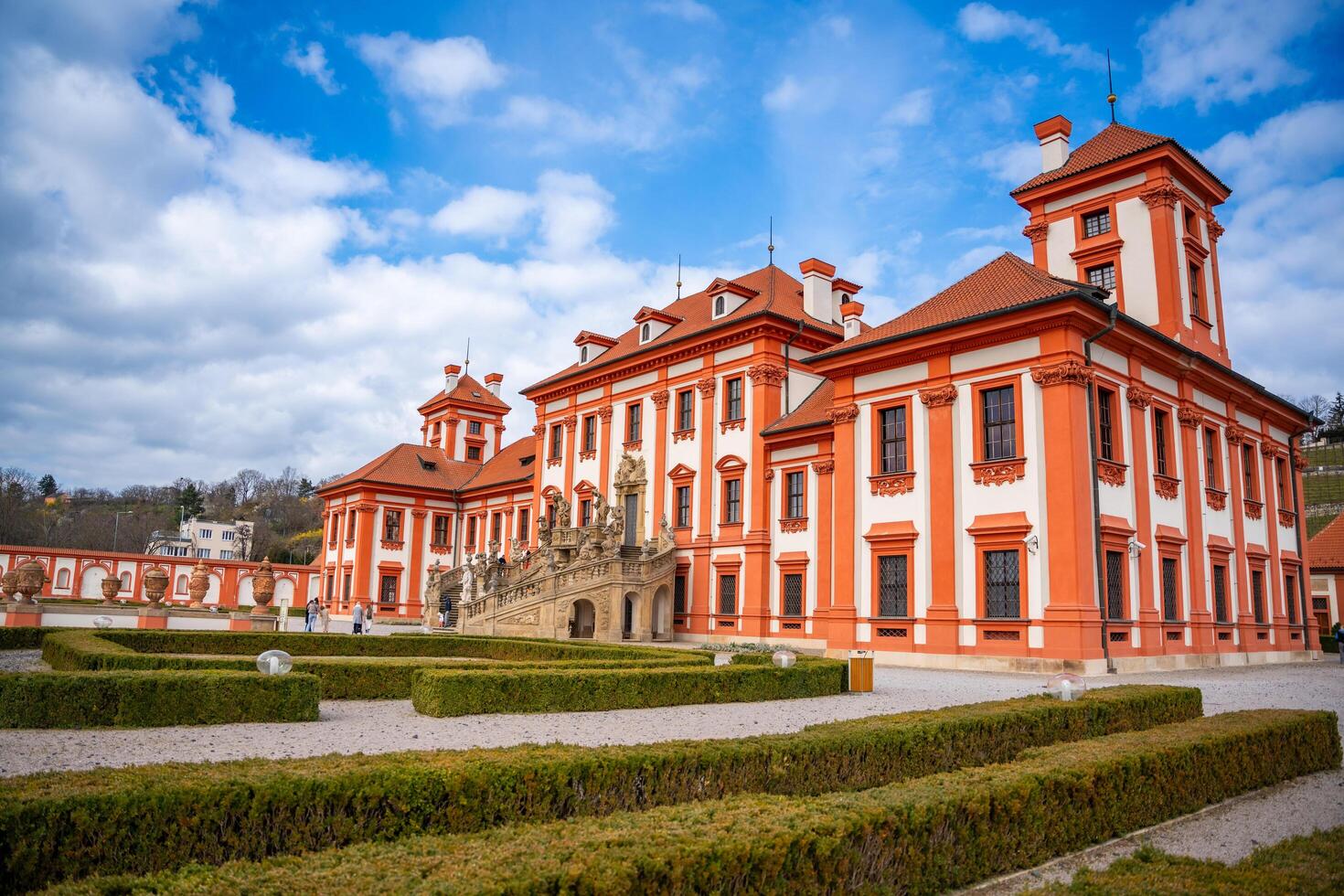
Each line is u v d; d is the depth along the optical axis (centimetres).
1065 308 2314
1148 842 809
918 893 631
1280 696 1853
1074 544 2248
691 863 503
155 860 567
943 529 2533
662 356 3991
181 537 13000
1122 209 3125
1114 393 2534
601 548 3634
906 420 2695
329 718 1412
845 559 2773
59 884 503
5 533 10206
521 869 465
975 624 2422
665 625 3656
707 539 3644
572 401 4578
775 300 3809
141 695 1273
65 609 3155
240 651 2330
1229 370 3048
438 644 2548
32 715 1227
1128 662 2341
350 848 514
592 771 712
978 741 1009
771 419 3522
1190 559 2775
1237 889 638
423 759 697
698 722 1377
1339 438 8756
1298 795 998
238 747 1099
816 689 1788
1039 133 3462
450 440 6431
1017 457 2397
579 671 1548
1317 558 4447
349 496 5950
